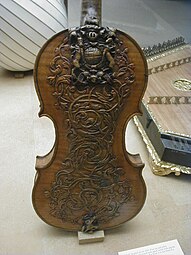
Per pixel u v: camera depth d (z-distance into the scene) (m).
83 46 0.38
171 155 0.59
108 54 0.38
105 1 1.14
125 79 0.39
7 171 0.61
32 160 0.64
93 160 0.43
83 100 0.40
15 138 0.70
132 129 0.74
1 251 0.46
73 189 0.45
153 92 0.72
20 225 0.50
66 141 0.42
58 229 0.50
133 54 0.39
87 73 0.38
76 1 0.99
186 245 0.48
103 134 0.41
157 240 0.49
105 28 0.38
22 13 0.83
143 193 0.46
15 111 0.78
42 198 0.45
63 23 0.91
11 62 0.89
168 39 1.01
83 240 0.47
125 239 0.49
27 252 0.47
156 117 0.65
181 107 0.69
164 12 1.16
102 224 0.48
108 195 0.46
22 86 0.89
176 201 0.56
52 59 0.38
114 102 0.40
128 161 0.44
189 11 1.15
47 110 0.40
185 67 0.83
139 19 1.09
